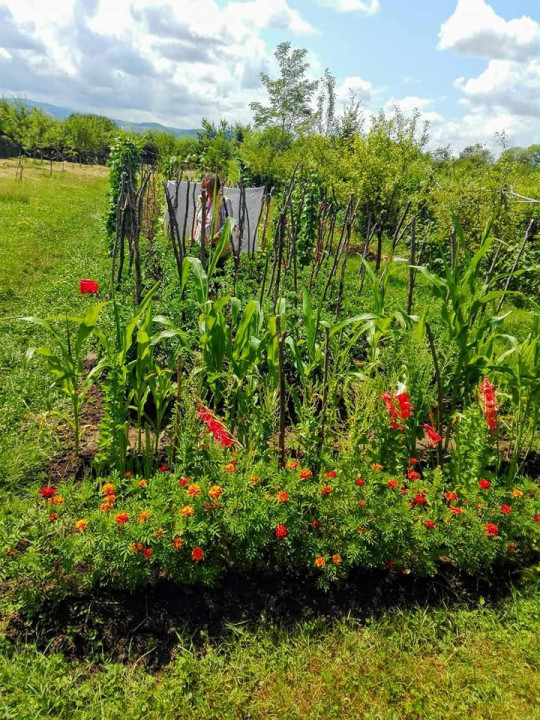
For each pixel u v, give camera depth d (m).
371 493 2.52
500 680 2.22
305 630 2.35
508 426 3.70
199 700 2.03
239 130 29.64
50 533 2.24
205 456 2.69
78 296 6.71
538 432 3.83
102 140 46.81
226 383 3.34
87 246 11.02
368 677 2.19
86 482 2.45
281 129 28.61
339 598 2.51
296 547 2.48
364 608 2.49
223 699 2.04
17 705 1.94
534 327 3.18
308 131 21.84
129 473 2.78
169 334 2.93
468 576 2.70
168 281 5.89
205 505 2.33
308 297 3.07
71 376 2.90
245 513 2.34
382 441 2.94
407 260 11.10
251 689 2.11
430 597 2.58
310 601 2.48
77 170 37.69
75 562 2.16
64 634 2.22
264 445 2.92
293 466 2.58
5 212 14.10
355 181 11.09
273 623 2.37
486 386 2.96
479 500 2.66
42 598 2.27
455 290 3.06
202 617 2.35
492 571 2.70
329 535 2.54
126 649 2.20
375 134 11.23
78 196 20.55
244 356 3.03
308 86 28.97
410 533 2.50
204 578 2.30
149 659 2.18
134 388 3.00
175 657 2.20
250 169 19.88
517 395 3.25
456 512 2.54
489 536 2.54
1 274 7.75
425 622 2.44
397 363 3.46
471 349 3.33
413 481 2.71
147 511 2.27
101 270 7.13
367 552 2.44
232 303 3.20
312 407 3.05
